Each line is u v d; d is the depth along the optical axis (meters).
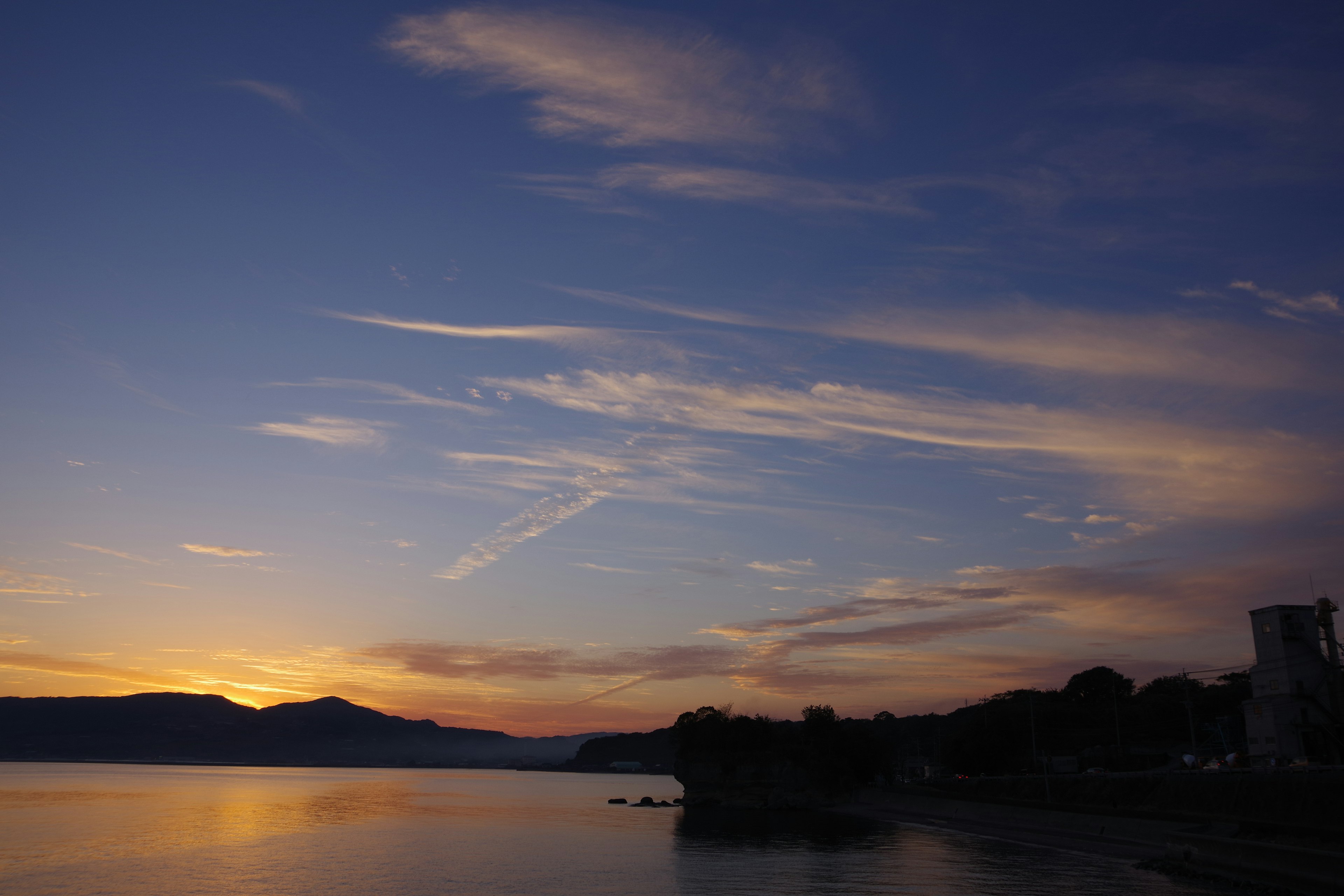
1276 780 91.94
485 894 76.12
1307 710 113.81
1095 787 137.62
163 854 102.12
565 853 108.69
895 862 98.75
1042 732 198.62
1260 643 119.56
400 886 79.81
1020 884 80.44
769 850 113.62
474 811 196.75
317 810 185.12
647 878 86.06
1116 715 179.38
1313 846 77.25
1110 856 102.12
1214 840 82.62
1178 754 173.88
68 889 77.25
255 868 91.06
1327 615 116.06
